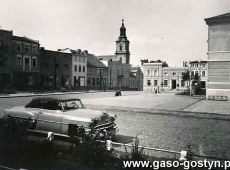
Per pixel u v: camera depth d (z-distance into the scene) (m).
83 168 6.50
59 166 6.59
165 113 19.09
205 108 22.53
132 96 43.44
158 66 81.56
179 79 78.69
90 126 8.70
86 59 70.31
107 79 82.31
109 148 7.64
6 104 23.91
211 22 33.06
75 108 10.21
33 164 6.71
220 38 32.69
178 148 9.34
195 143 10.13
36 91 46.78
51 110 9.71
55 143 8.41
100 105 23.77
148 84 83.06
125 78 93.44
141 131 12.42
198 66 76.31
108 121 9.73
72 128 9.13
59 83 60.03
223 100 32.25
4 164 6.69
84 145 7.04
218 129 13.23
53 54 58.16
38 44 53.19
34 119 9.78
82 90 62.72
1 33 44.91
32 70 51.69
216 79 32.97
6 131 8.59
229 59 32.12
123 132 12.10
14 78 48.09
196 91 51.69
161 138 10.95
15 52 47.91
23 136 8.35
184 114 18.59
